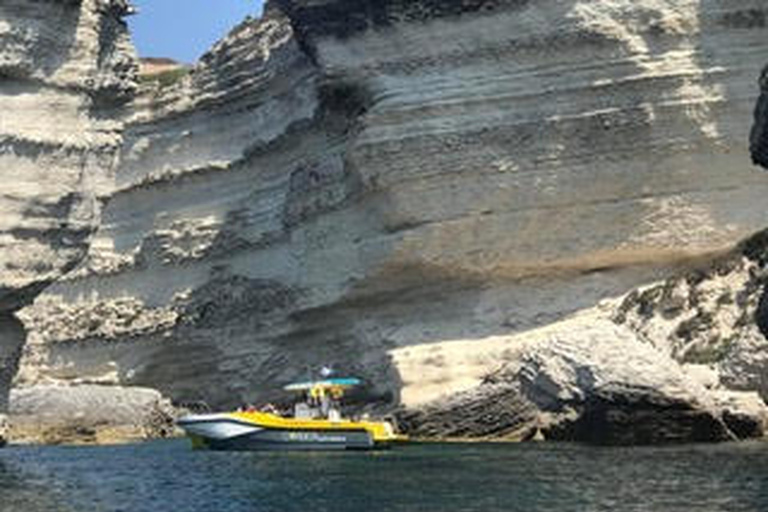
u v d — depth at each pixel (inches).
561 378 1460.4
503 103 1872.5
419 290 1934.1
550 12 1871.3
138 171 2610.7
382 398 1916.8
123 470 1336.1
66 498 1065.5
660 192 1808.6
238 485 1114.1
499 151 1857.8
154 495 1069.8
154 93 2640.3
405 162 1892.2
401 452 1374.3
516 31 1886.1
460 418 1545.3
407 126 1907.0
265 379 2260.1
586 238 1817.2
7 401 1782.7
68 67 1840.6
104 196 1898.4
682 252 1795.0
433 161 1879.9
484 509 871.1
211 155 2536.9
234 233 2411.4
